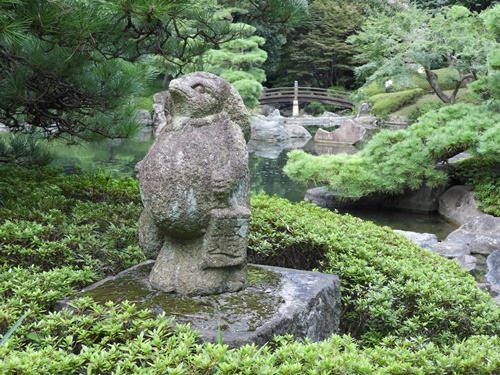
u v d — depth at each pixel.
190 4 4.53
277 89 30.14
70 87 5.36
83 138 6.14
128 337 2.63
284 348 2.47
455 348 2.93
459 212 9.38
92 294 3.17
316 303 3.25
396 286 3.76
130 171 12.91
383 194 10.49
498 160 8.40
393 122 23.36
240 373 2.24
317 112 31.17
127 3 3.88
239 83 20.08
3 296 3.15
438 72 25.47
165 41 5.52
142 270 3.61
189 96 3.11
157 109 21.06
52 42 4.27
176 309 2.96
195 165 3.03
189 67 6.18
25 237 4.04
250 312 2.96
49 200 5.14
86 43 4.58
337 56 30.80
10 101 5.26
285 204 5.52
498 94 9.40
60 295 3.10
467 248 7.35
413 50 17.73
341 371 2.38
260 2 5.29
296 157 9.89
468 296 3.64
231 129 3.17
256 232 4.69
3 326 2.83
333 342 2.70
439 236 8.62
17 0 3.67
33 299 2.99
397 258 4.45
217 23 5.57
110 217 4.97
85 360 2.48
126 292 3.19
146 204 3.14
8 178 5.87
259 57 21.23
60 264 4.03
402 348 2.83
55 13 3.95
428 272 4.03
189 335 2.54
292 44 31.69
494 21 9.08
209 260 3.12
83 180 6.21
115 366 2.34
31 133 6.77
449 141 8.68
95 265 4.08
